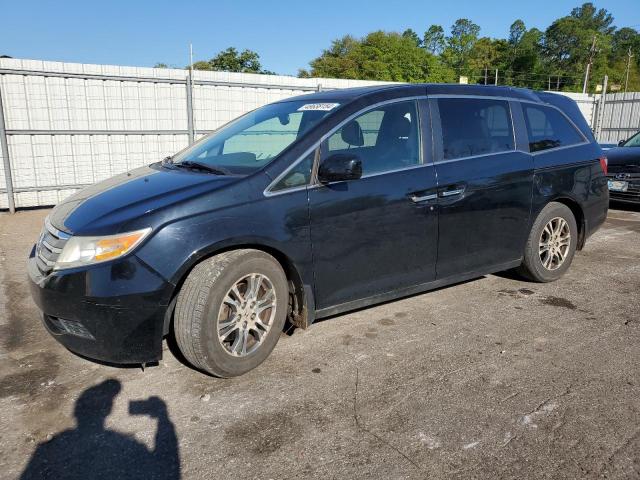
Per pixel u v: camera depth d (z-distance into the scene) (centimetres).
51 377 324
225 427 271
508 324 402
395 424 272
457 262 412
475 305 442
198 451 253
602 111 1977
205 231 296
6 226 792
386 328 394
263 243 313
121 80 969
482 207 415
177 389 309
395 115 380
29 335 388
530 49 10100
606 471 235
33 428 272
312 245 333
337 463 243
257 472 238
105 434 267
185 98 1045
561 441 257
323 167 331
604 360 341
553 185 466
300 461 245
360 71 6975
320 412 283
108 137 978
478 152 419
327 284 346
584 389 305
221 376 315
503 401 293
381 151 369
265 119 405
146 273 285
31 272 319
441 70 7369
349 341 371
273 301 329
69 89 927
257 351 324
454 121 410
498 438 260
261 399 297
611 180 868
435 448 253
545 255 483
